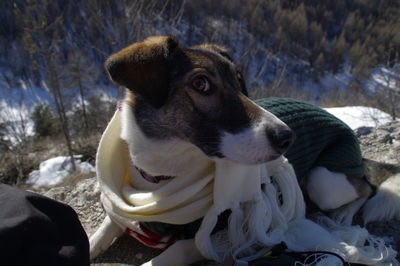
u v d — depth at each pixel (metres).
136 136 0.41
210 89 0.38
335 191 0.54
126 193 0.46
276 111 0.51
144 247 0.51
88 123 2.70
